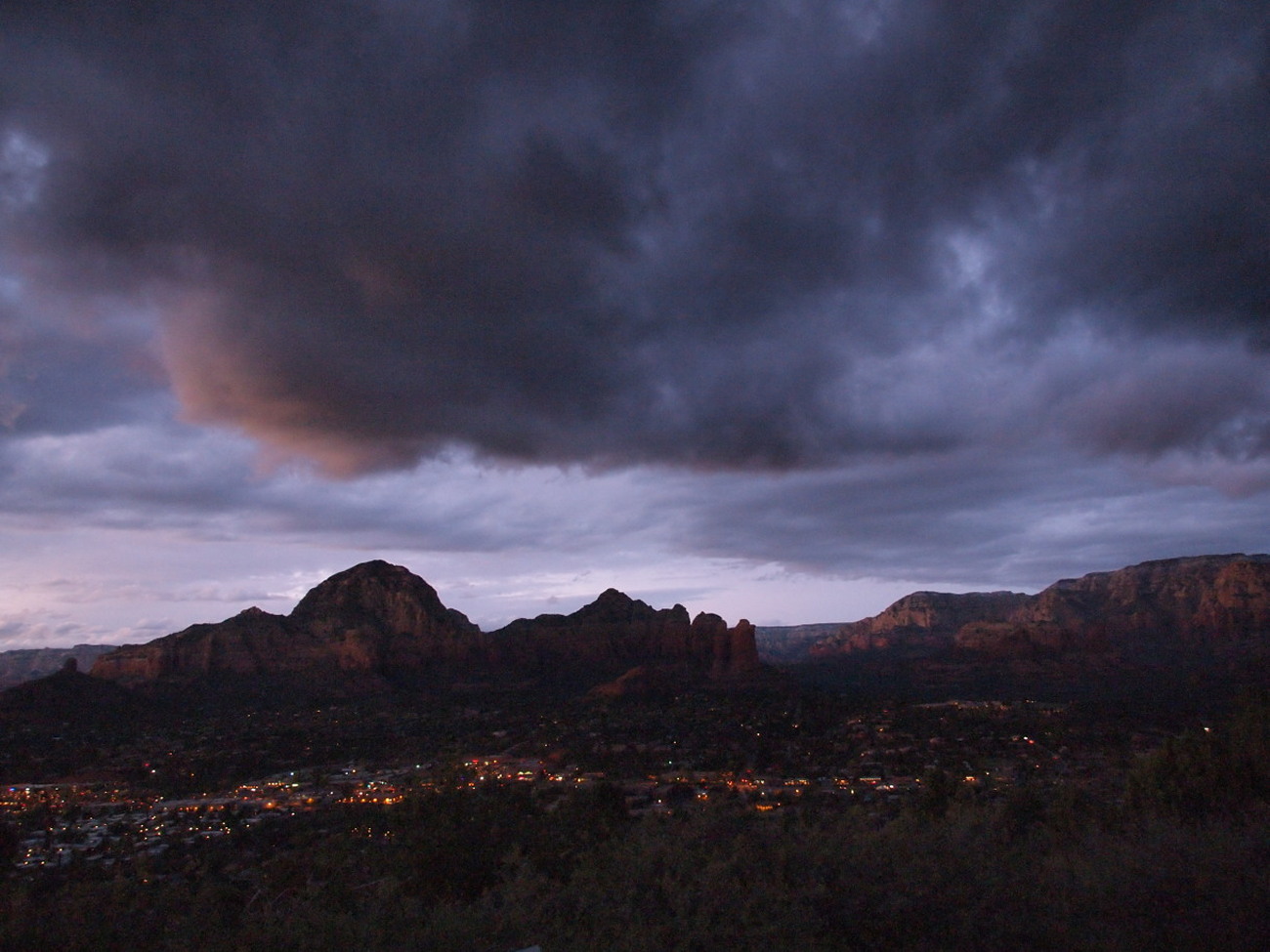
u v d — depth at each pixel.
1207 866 7.97
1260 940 6.84
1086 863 8.38
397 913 8.01
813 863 8.20
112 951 7.64
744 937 6.97
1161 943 6.90
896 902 7.35
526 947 6.80
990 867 8.18
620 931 7.11
